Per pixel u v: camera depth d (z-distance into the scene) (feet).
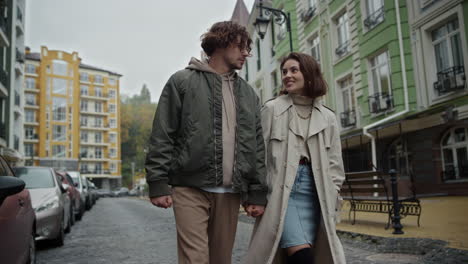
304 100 9.10
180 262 7.62
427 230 20.62
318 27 68.39
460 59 42.24
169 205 7.68
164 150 7.77
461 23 41.04
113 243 24.13
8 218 10.91
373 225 24.11
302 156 8.77
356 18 57.00
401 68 48.14
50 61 266.98
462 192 43.62
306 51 73.15
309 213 8.68
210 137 7.90
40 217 21.31
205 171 7.80
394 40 48.78
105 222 39.91
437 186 46.70
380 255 16.39
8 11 96.58
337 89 63.82
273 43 88.69
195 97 8.00
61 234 23.29
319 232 8.66
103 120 292.20
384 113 51.55
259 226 8.57
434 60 45.83
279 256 8.71
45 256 20.16
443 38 44.39
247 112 8.35
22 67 115.34
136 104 401.08
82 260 18.76
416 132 49.60
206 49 8.68
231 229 8.27
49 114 263.29
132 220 40.68
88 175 278.05
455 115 41.96
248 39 8.69
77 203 42.37
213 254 8.30
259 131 8.63
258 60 99.81
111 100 298.15
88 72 289.53
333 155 9.04
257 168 8.29
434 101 45.06
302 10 73.61
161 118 7.97
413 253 16.48
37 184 23.89
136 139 346.33
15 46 100.53
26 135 256.52
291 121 8.84
